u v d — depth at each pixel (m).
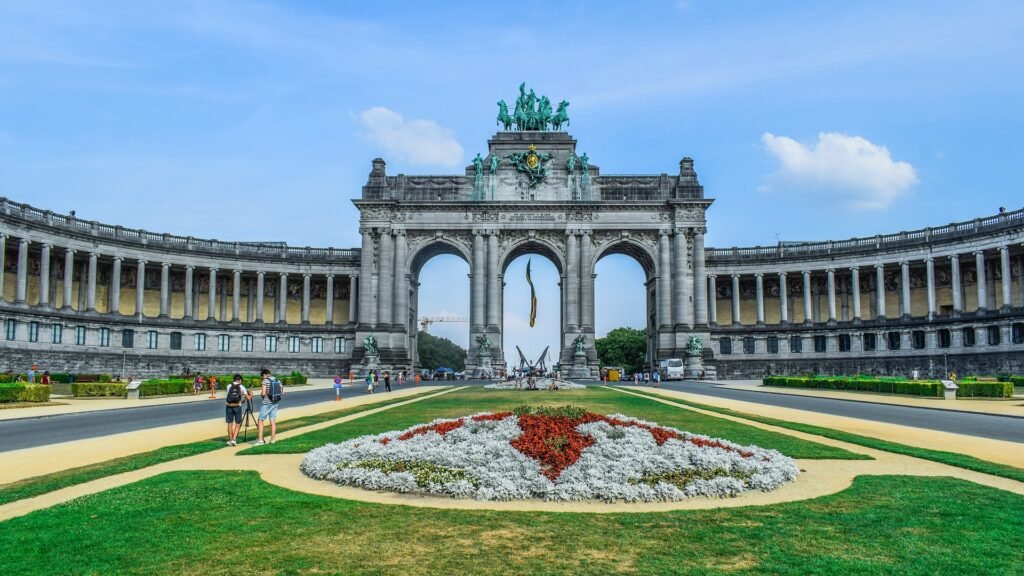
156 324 112.12
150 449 27.22
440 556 13.16
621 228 120.69
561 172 122.75
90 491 18.89
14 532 14.43
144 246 112.12
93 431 34.28
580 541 14.16
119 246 109.06
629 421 27.09
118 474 21.34
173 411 47.59
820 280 128.88
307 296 125.81
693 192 120.75
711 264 127.81
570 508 17.25
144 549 13.38
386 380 76.94
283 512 16.31
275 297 129.38
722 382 105.44
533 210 120.69
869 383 71.12
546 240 121.38
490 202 120.06
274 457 24.98
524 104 127.62
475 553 13.35
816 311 128.62
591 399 55.16
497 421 26.30
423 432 25.94
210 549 13.43
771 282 131.88
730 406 50.00
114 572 12.16
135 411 47.78
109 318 106.19
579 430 24.27
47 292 97.81
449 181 122.38
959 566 12.51
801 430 33.19
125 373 106.81
